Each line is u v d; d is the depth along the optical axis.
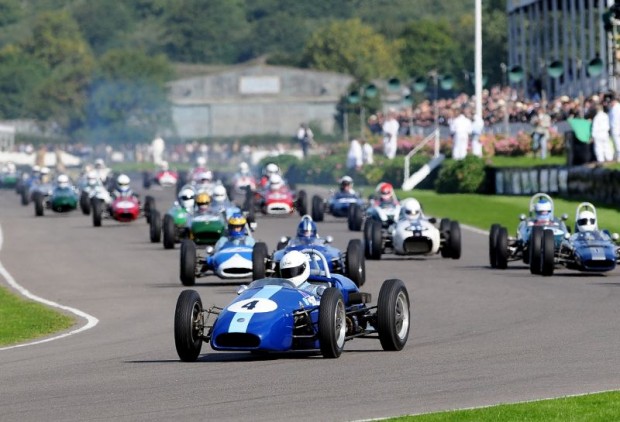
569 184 173.25
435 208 177.38
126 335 71.62
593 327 68.56
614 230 135.88
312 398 45.97
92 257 128.62
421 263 114.44
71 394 48.62
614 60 193.00
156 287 100.12
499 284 95.19
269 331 55.38
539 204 107.44
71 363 59.09
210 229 125.31
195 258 97.50
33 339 71.50
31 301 93.56
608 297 84.50
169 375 53.38
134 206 167.88
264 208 176.62
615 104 172.12
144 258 125.81
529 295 87.25
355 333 60.22
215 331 55.84
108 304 89.69
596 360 55.06
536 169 182.38
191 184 183.88
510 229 151.50
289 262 61.53
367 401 45.03
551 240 99.81
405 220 118.06
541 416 40.81
